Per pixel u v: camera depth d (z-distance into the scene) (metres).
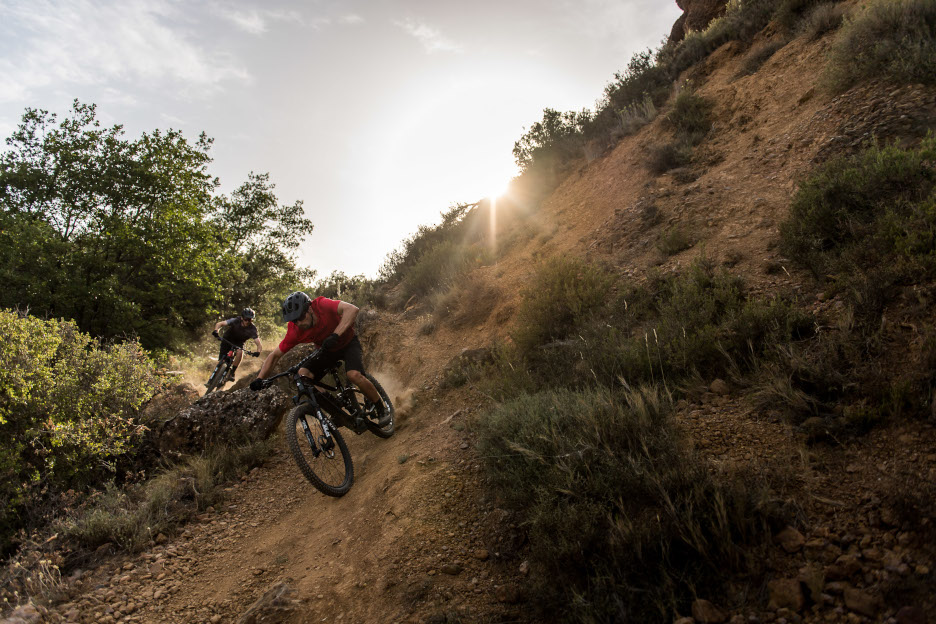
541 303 5.89
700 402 3.63
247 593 3.55
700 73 11.07
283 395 6.69
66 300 12.81
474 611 2.65
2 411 5.43
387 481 4.35
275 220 24.44
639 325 5.02
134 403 6.80
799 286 4.24
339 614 3.00
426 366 7.27
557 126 13.27
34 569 4.01
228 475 5.57
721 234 5.83
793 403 3.11
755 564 2.26
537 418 3.73
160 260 14.85
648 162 8.86
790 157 6.42
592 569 2.56
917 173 4.11
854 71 6.59
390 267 13.49
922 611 1.78
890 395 2.80
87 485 5.60
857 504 2.38
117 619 3.49
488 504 3.54
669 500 2.52
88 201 14.80
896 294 3.41
